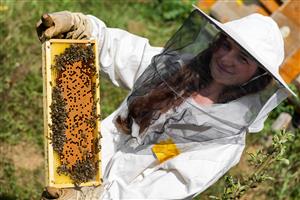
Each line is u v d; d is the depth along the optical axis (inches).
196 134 166.9
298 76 299.0
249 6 309.7
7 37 314.5
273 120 315.6
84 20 176.9
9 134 287.3
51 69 158.4
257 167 186.9
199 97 166.2
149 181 170.7
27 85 303.3
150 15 387.2
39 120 294.2
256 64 162.1
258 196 270.1
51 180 155.6
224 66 163.6
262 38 167.8
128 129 178.2
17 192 262.5
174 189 167.3
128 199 168.6
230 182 177.9
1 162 274.4
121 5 385.7
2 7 328.2
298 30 294.5
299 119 313.1
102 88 306.7
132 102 174.4
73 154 159.3
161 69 172.7
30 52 315.6
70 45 160.9
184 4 388.5
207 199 255.3
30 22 327.3
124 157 175.8
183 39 174.2
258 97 166.9
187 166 166.9
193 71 167.5
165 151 170.1
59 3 348.5
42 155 287.1
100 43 184.4
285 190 269.1
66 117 158.7
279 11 296.5
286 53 296.7
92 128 161.2
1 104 292.8
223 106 165.0
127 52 187.2
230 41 163.5
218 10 315.9
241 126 167.2
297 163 271.0
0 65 304.8
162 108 168.6
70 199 161.5
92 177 159.8
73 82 160.9
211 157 167.8
